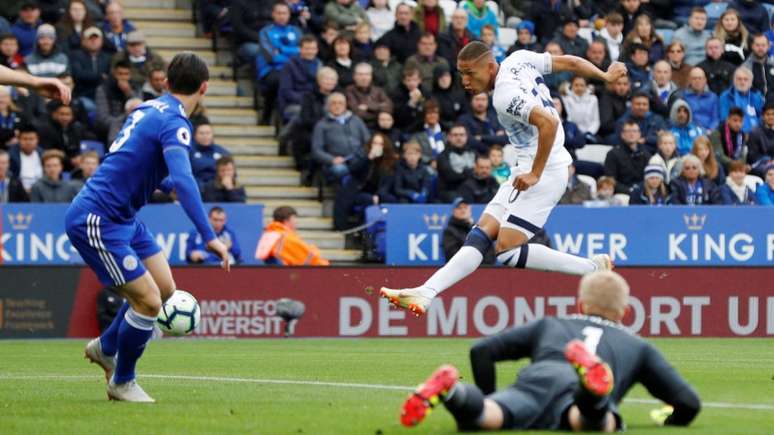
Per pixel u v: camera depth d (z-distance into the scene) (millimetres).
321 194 68438
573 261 37750
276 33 71875
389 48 71750
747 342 57031
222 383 35625
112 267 29094
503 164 65750
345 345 54000
